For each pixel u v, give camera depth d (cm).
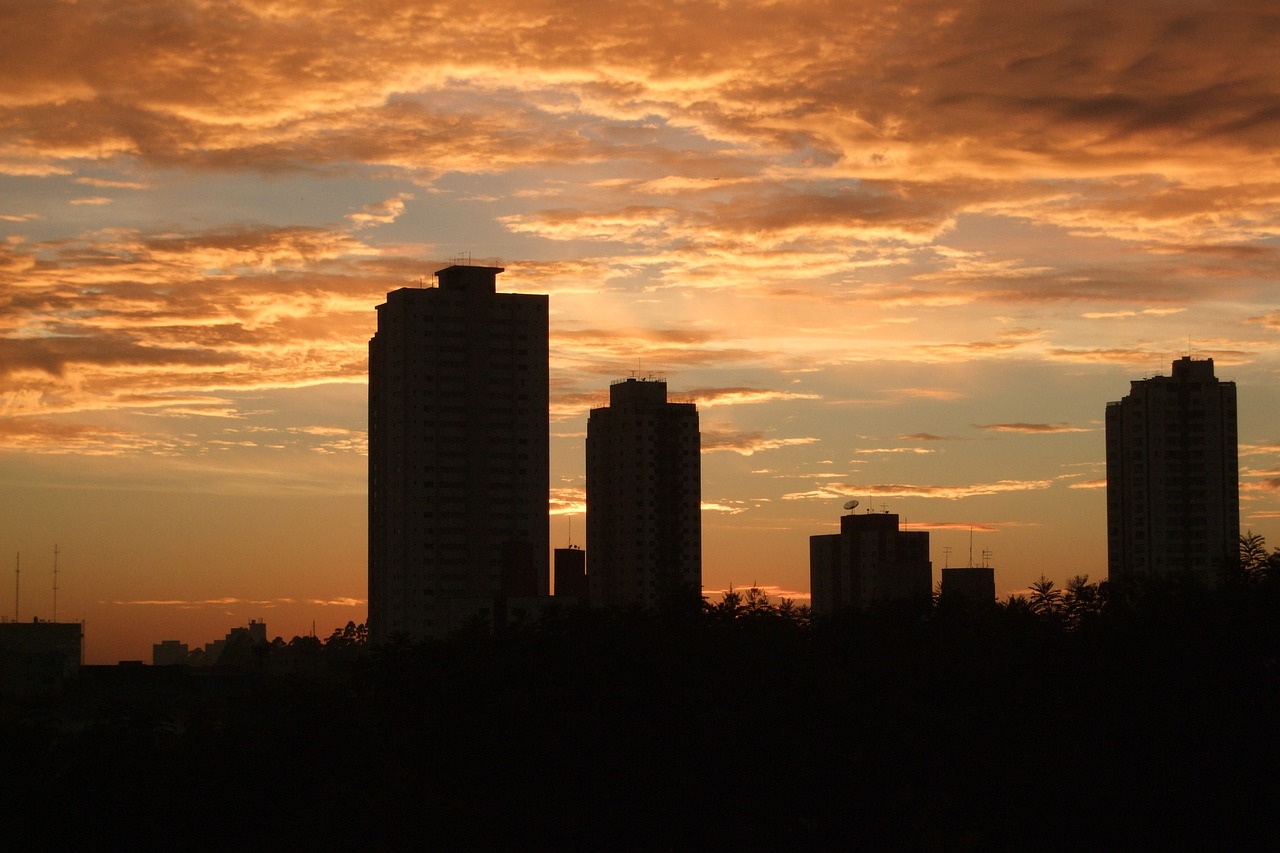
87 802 8031
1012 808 8400
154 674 17325
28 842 7881
